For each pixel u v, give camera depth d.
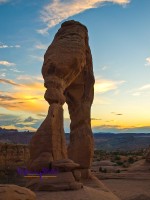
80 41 21.53
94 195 16.83
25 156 33.81
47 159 17.80
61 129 19.28
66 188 16.77
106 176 39.50
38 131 18.61
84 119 23.33
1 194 9.73
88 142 22.72
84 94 23.89
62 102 19.72
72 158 22.47
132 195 24.69
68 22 22.28
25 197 10.33
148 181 35.03
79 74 23.55
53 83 19.61
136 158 72.62
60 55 20.41
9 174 25.62
